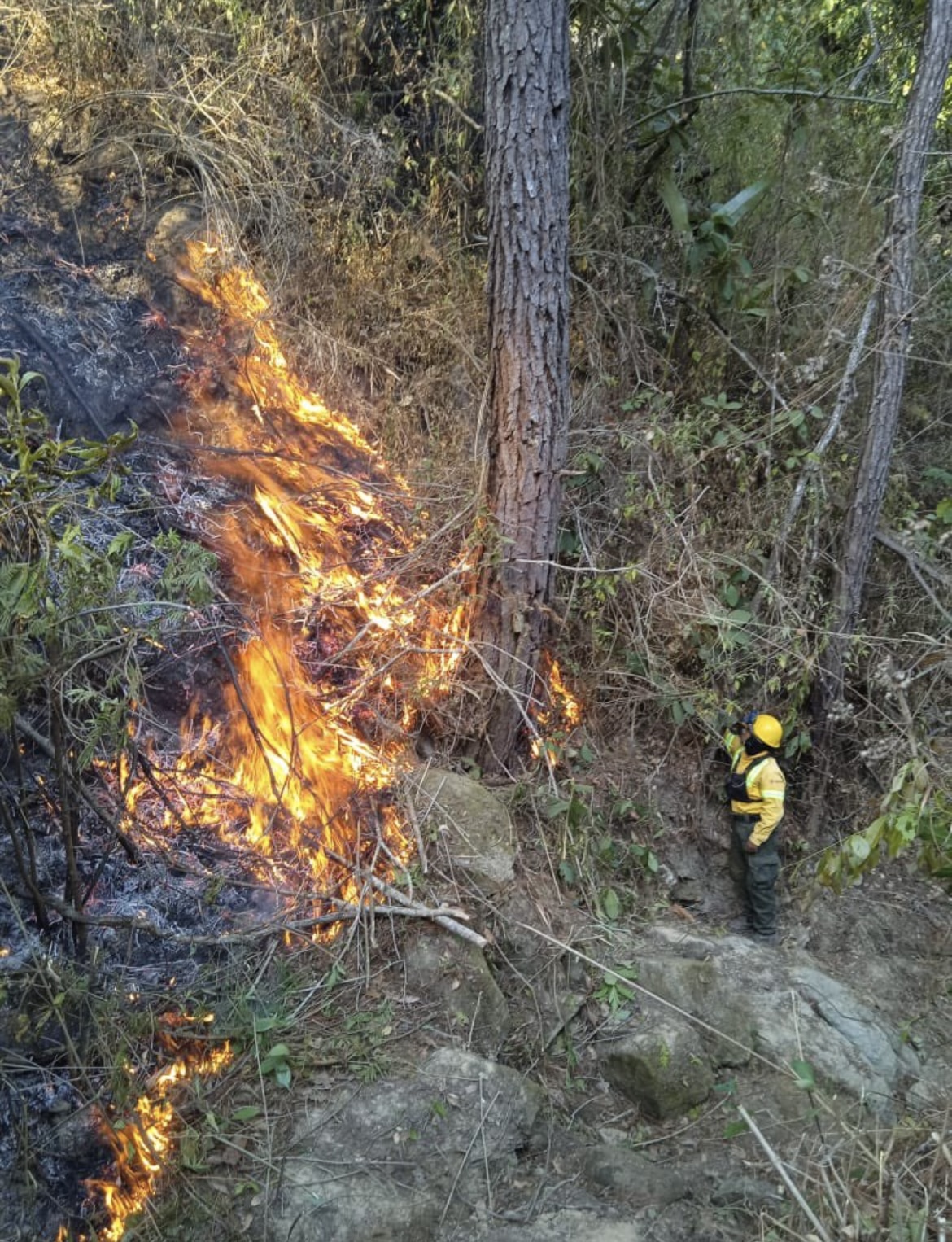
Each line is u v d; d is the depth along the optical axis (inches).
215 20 250.4
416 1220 129.7
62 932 145.3
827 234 241.3
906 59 267.6
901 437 254.8
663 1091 154.2
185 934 154.6
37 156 229.6
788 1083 157.8
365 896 164.1
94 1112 134.0
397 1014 153.6
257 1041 143.5
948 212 246.8
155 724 169.3
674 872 200.7
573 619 210.8
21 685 124.7
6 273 207.3
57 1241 125.6
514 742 198.1
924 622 227.5
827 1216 136.9
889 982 188.4
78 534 124.3
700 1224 137.1
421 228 251.1
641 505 212.1
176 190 236.7
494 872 172.1
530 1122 144.4
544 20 169.8
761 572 220.8
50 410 191.5
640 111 250.4
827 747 215.8
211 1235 125.1
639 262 237.5
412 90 261.0
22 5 239.3
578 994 166.9
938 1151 145.1
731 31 260.2
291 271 237.3
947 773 201.5
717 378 240.1
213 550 189.2
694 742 213.6
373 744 187.6
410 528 211.6
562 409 187.2
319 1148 134.3
